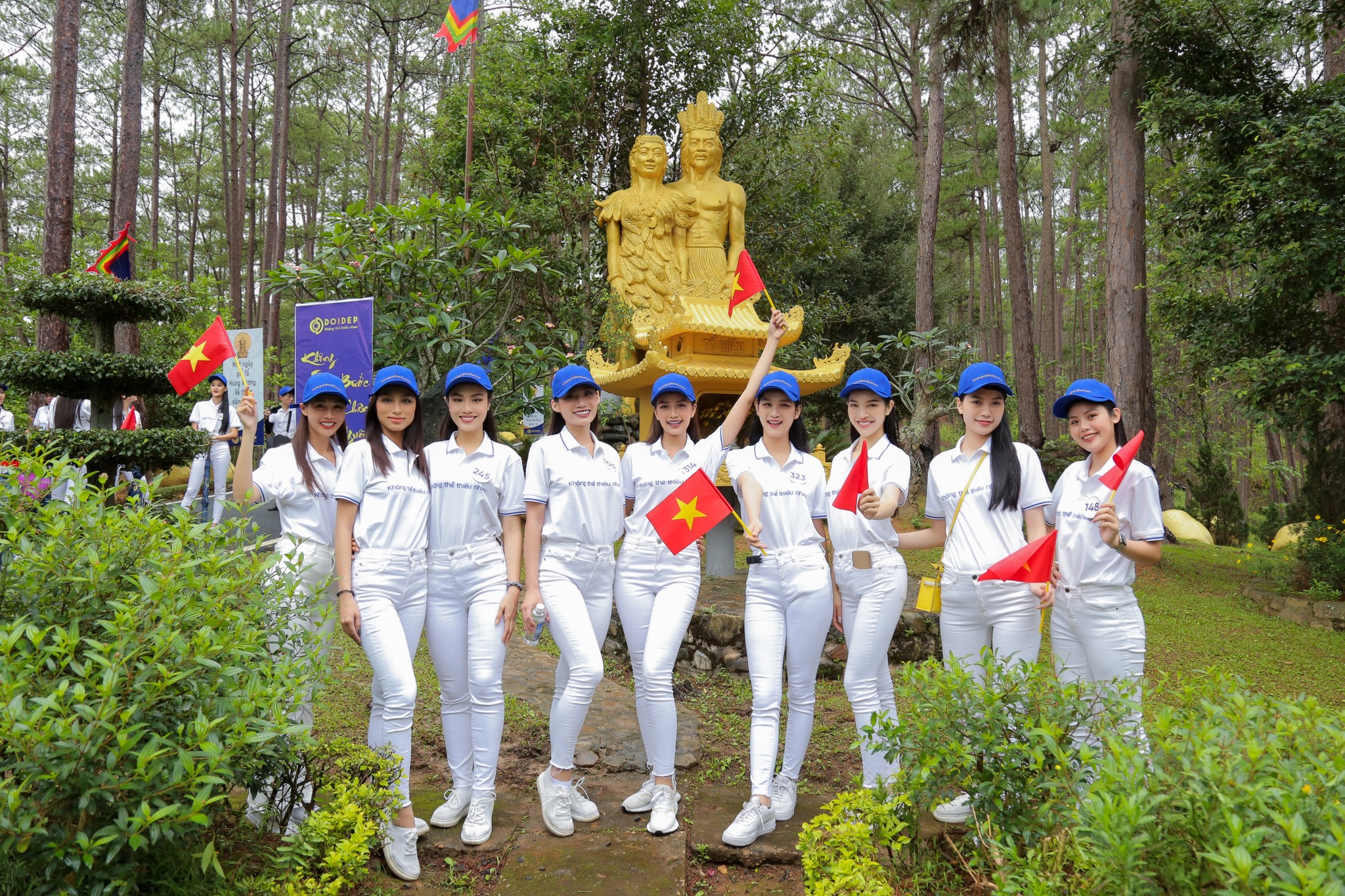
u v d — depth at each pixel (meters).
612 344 9.23
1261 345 9.41
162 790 2.29
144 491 3.08
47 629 2.32
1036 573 3.01
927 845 3.11
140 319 9.55
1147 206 15.52
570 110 13.34
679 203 9.56
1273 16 9.05
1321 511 9.62
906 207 20.09
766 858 3.28
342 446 3.73
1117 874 1.97
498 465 3.59
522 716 4.75
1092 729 2.71
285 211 23.69
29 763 2.15
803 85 14.98
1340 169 7.85
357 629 3.31
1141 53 10.16
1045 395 28.83
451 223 8.45
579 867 3.14
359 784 2.96
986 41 15.12
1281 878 1.79
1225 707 2.55
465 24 10.05
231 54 24.77
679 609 3.57
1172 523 15.22
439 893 3.05
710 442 3.81
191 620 2.60
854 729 4.69
